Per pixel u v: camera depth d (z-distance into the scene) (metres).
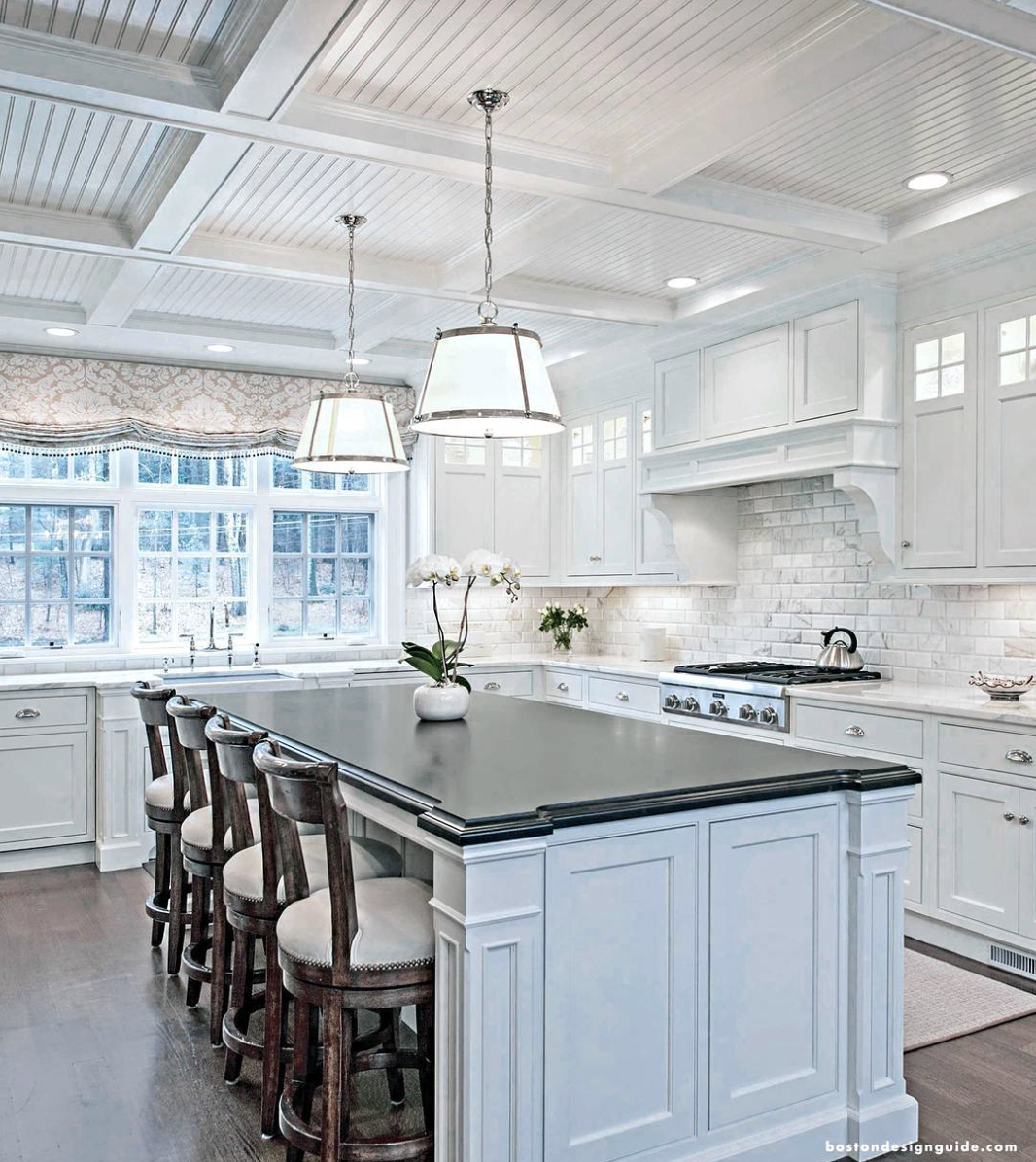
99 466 6.05
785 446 4.71
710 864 2.37
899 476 4.41
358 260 4.38
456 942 2.07
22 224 3.78
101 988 3.61
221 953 3.14
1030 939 3.56
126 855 5.21
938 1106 2.76
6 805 5.08
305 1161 2.50
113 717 5.20
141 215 3.74
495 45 2.65
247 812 3.08
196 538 6.33
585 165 3.30
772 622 5.55
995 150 3.31
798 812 2.50
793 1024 2.49
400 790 2.37
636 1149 2.25
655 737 3.14
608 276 4.64
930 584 4.46
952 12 2.31
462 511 6.58
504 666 6.47
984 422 4.02
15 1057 3.07
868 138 3.21
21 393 5.64
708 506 5.69
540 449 6.83
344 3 2.27
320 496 6.66
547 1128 2.13
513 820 2.08
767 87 2.77
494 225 3.98
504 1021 2.07
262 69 2.55
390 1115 2.73
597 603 7.14
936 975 3.68
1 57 2.54
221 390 6.19
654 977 2.29
